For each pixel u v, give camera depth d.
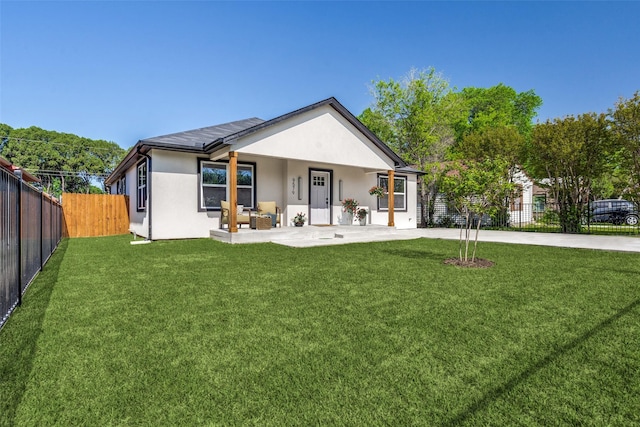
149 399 1.83
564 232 13.34
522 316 3.19
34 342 2.58
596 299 3.78
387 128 20.27
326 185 13.11
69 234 11.88
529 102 30.55
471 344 2.55
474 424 1.62
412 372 2.11
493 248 8.25
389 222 12.71
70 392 1.90
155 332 2.79
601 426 1.60
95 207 12.49
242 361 2.27
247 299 3.78
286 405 1.77
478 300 3.74
